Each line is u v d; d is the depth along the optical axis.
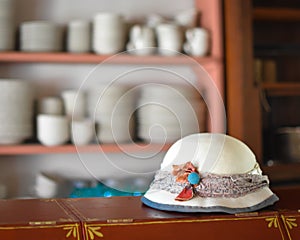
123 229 0.78
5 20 1.79
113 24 1.84
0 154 1.87
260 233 0.80
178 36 1.88
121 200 0.94
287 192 0.99
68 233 0.76
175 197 0.85
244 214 0.82
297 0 1.97
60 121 1.81
